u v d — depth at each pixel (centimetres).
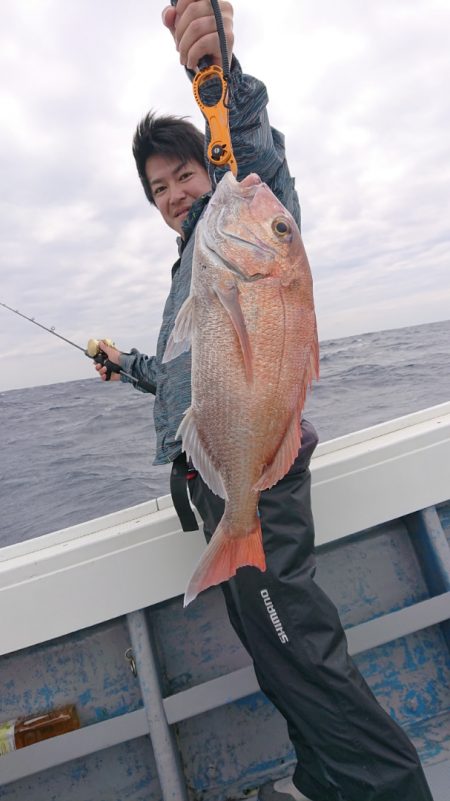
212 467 100
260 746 173
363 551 191
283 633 118
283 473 95
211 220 99
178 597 184
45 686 176
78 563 162
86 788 170
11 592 160
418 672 181
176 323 100
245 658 180
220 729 174
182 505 138
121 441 772
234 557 99
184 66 126
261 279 95
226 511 101
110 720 160
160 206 192
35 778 170
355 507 171
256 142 125
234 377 96
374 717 116
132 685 177
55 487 572
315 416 651
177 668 180
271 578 118
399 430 189
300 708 119
